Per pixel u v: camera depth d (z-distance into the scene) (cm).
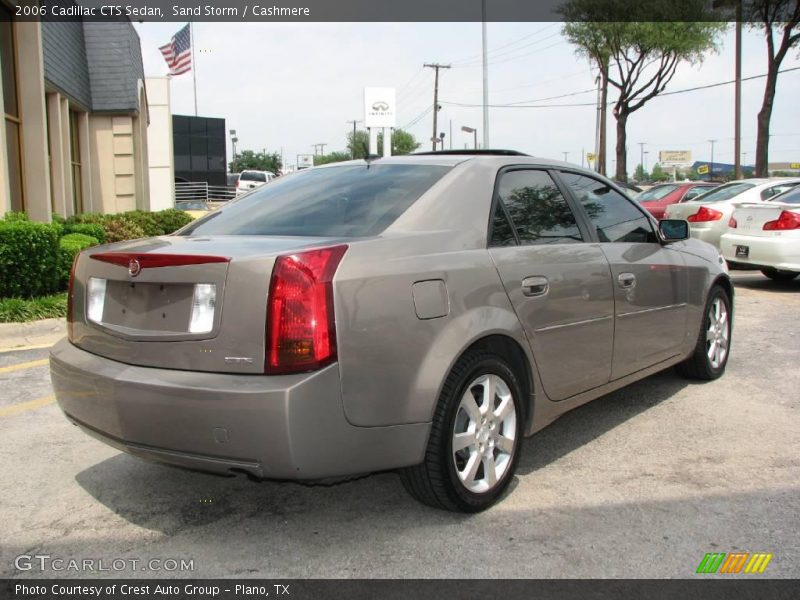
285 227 360
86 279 350
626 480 390
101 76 1988
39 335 768
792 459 418
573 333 402
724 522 339
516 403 366
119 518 351
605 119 4019
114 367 317
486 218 370
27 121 1322
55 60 1570
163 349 304
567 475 398
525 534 329
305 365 284
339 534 332
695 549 314
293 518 349
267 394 277
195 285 299
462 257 345
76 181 1911
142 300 318
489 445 352
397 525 339
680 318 518
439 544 321
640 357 471
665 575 294
